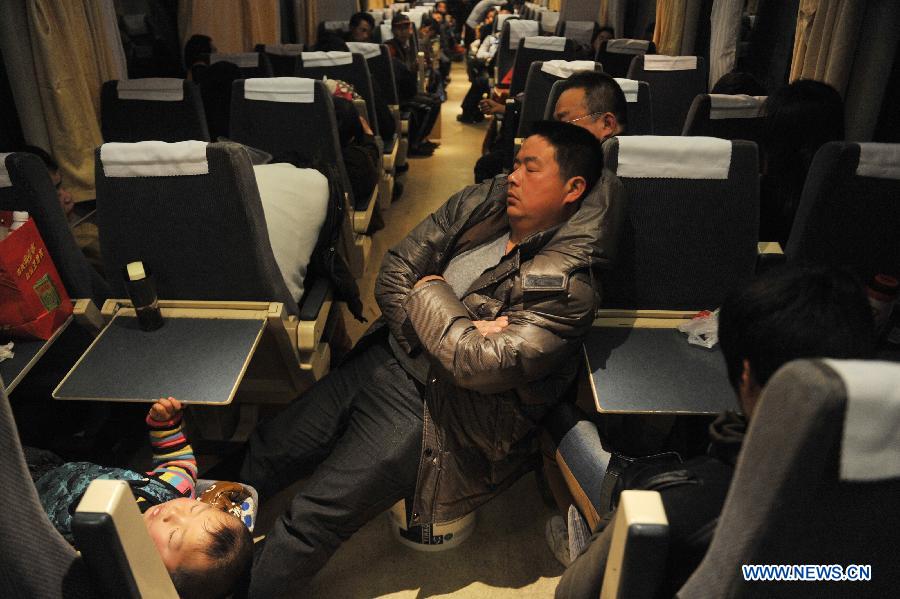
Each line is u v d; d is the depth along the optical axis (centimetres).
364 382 178
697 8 517
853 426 53
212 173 158
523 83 452
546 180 153
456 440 156
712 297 174
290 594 166
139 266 160
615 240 152
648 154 161
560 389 157
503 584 170
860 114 257
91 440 192
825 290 75
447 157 564
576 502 150
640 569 73
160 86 310
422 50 782
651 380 144
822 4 255
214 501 146
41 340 156
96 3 354
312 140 292
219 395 143
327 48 452
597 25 623
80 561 76
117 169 159
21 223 152
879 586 68
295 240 196
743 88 319
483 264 172
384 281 177
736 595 65
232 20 549
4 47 306
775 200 203
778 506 58
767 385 57
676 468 89
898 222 164
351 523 158
